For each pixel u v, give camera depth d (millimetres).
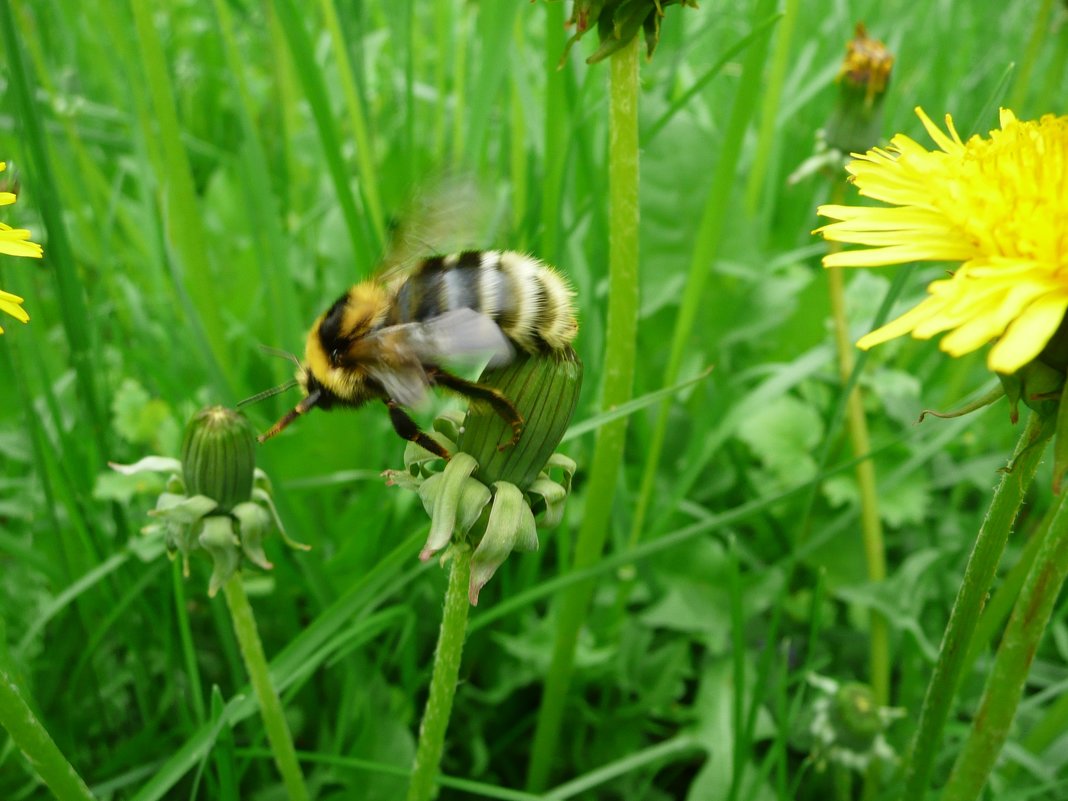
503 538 86
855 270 213
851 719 133
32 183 144
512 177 191
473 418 89
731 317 188
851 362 166
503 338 82
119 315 202
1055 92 188
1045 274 71
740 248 186
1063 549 88
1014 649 93
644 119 185
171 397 165
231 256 223
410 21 177
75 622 147
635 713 154
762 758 153
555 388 87
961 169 82
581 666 154
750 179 191
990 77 283
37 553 141
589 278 170
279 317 171
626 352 124
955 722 153
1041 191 77
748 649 162
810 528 177
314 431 171
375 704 145
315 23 259
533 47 261
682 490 157
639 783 153
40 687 148
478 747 151
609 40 105
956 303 70
